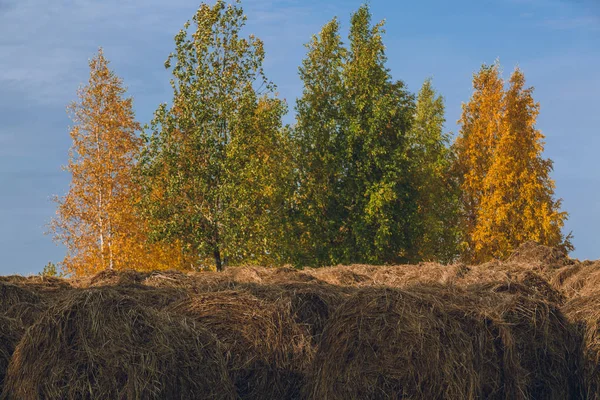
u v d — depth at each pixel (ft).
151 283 34.37
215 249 75.66
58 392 19.01
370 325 20.85
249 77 80.07
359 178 89.45
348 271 39.04
